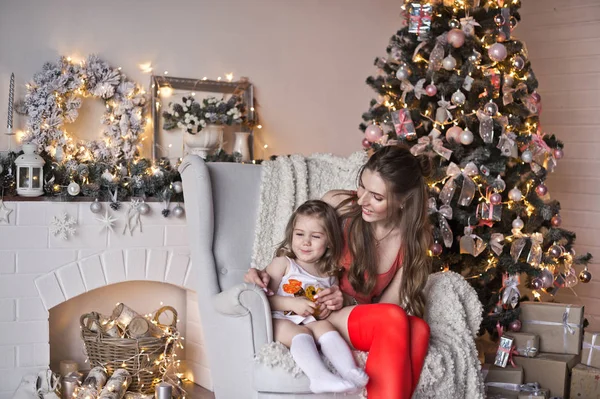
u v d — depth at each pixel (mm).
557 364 3152
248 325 2293
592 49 4633
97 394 2988
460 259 3580
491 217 3379
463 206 3516
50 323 3508
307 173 3051
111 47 3584
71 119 3408
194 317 3672
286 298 2377
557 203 3691
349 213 2580
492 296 3525
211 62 3914
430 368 2219
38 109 3303
